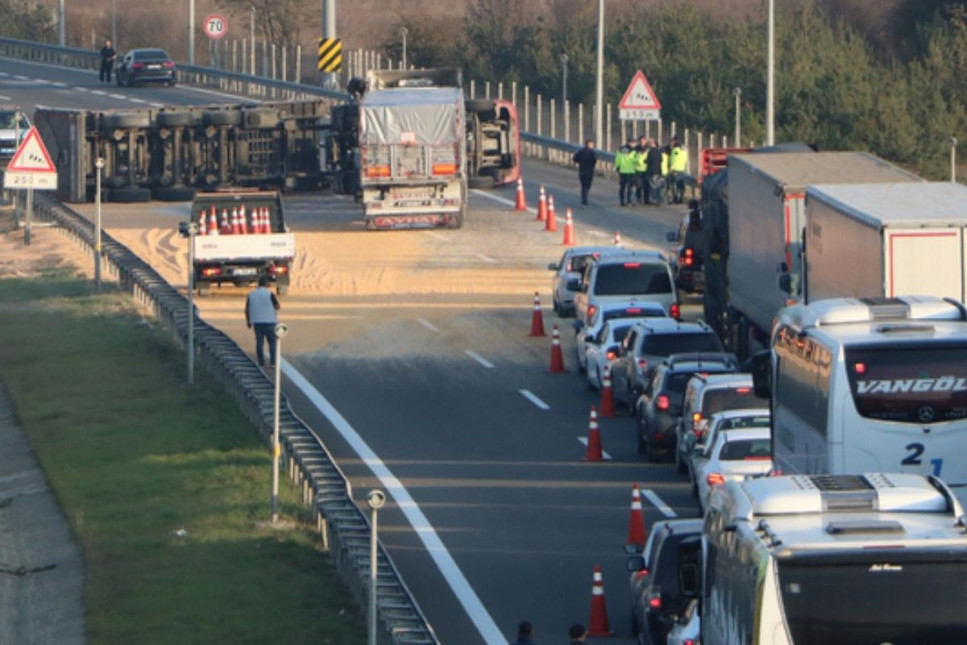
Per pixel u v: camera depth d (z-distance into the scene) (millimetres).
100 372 129750
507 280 175000
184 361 132625
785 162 124062
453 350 144500
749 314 125562
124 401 120000
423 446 111500
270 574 79438
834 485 50406
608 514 93875
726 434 89562
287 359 140250
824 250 101000
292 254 164000
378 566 73688
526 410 122938
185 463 102250
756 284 122562
